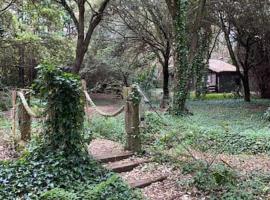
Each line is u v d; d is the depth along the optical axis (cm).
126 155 812
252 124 1530
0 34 2002
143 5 2414
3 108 1722
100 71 2855
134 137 843
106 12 2417
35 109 764
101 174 673
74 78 691
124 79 2767
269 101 2758
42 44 2334
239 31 2594
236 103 2634
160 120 1263
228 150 1048
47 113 693
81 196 568
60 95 677
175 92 1733
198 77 3044
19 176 613
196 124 1418
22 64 2402
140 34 2572
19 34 2078
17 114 873
